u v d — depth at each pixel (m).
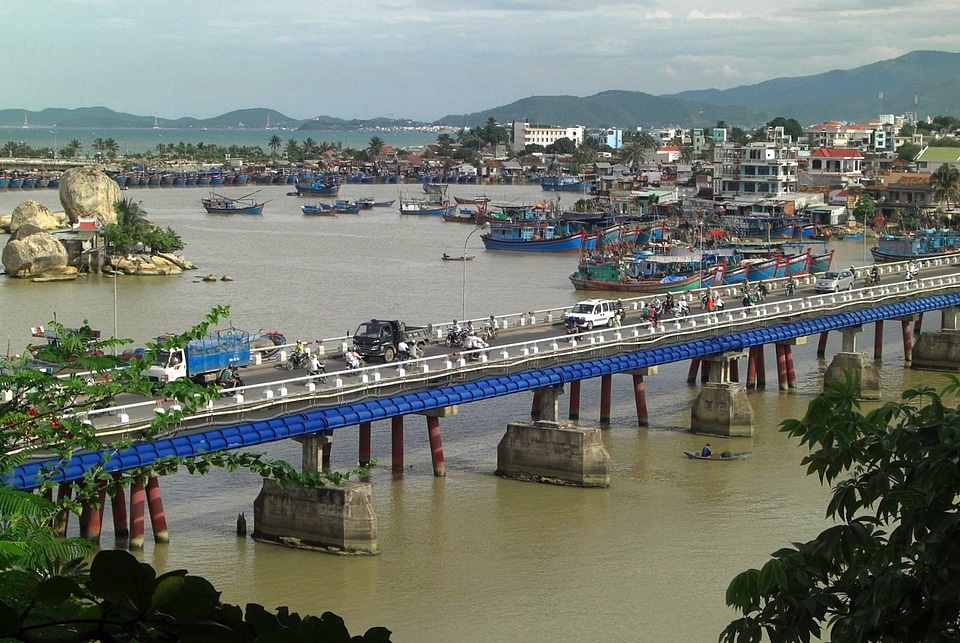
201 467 28.50
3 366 29.12
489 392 68.19
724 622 48.50
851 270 126.56
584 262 163.00
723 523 60.41
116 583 12.00
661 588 51.94
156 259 169.88
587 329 91.62
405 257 192.25
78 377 27.64
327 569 53.62
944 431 20.39
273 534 56.81
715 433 78.75
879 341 107.81
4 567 17.59
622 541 57.69
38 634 12.73
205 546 55.84
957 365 104.62
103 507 60.03
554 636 47.06
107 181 198.50
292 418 58.78
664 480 68.12
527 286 159.88
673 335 83.38
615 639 46.84
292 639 12.08
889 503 20.70
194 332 28.70
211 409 56.75
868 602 19.22
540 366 73.69
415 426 79.12
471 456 72.62
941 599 17.86
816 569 20.89
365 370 65.00
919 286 112.31
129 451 52.41
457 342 83.50
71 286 153.12
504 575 53.25
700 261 164.88
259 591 50.81
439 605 49.88
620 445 76.06
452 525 59.84
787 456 73.50
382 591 51.22
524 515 61.56
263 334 93.12
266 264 179.00
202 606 12.23
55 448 27.00
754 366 94.56
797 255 173.12
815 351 112.00
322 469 60.34
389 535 58.28
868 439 22.05
